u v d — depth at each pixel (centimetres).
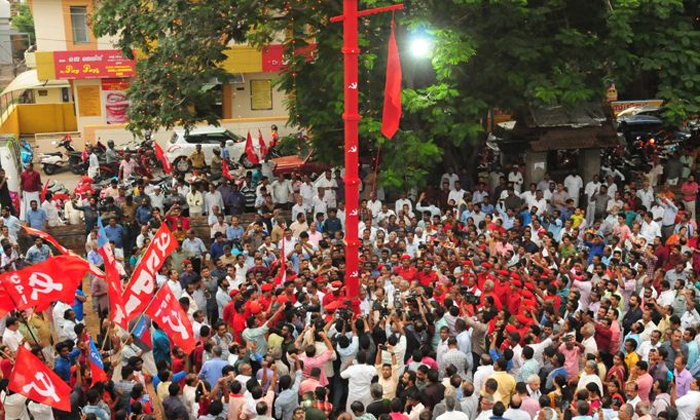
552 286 1551
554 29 2366
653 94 3222
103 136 3509
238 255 1739
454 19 2169
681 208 2139
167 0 2170
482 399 1127
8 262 1808
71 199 2308
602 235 2012
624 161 2812
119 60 3562
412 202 2366
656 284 1711
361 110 2139
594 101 2378
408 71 2212
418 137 2133
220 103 3712
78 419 1240
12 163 2458
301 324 1457
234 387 1170
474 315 1470
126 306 1252
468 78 2278
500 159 2722
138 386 1181
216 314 1686
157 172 3133
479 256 1764
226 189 2328
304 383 1243
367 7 2044
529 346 1304
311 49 2277
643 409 1127
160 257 1280
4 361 1288
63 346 1295
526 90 2184
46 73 3519
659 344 1384
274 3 2223
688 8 2411
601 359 1377
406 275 1673
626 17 2117
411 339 1409
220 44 2259
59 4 3597
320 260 1762
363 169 2442
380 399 1165
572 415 1145
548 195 2308
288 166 2714
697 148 2659
